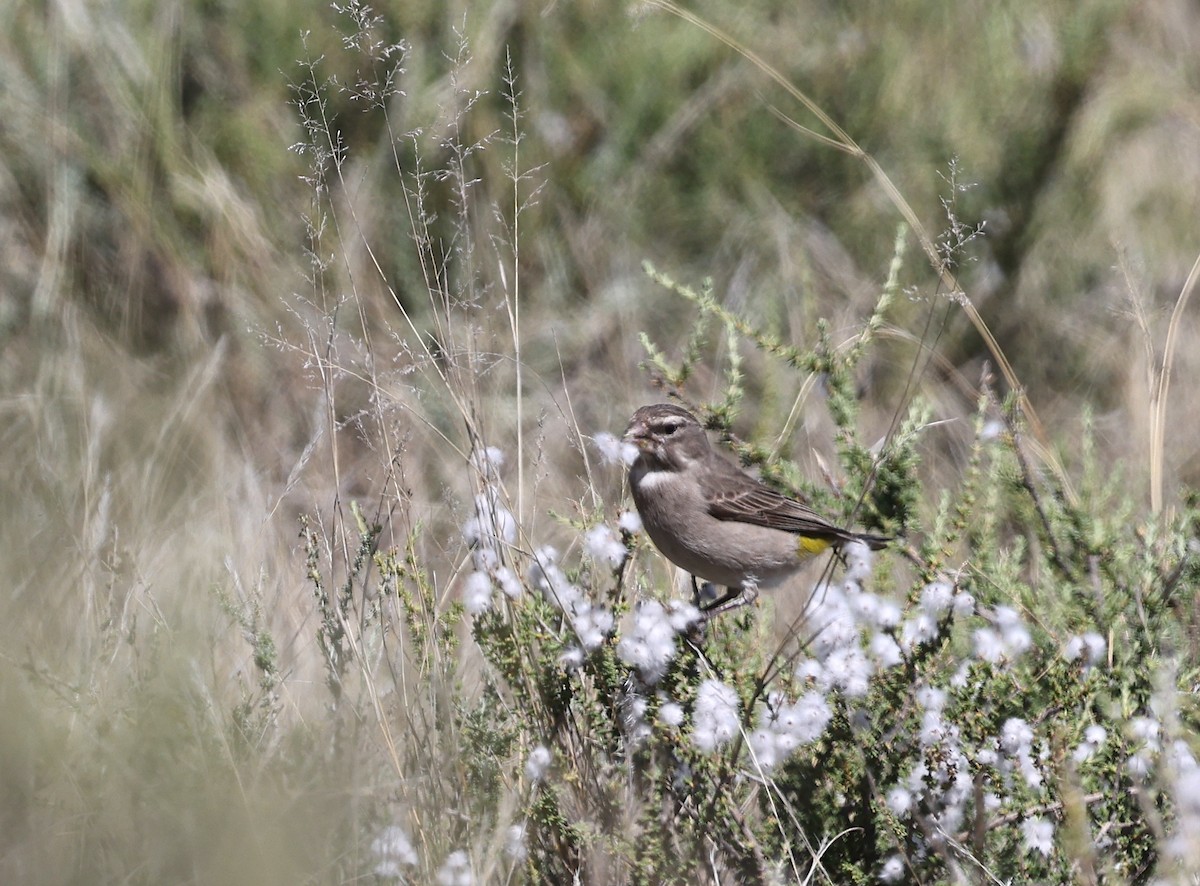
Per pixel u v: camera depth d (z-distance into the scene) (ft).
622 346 46.52
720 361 46.29
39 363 42.86
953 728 24.48
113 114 48.24
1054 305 48.93
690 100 51.44
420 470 38.45
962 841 24.48
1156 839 23.93
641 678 25.72
